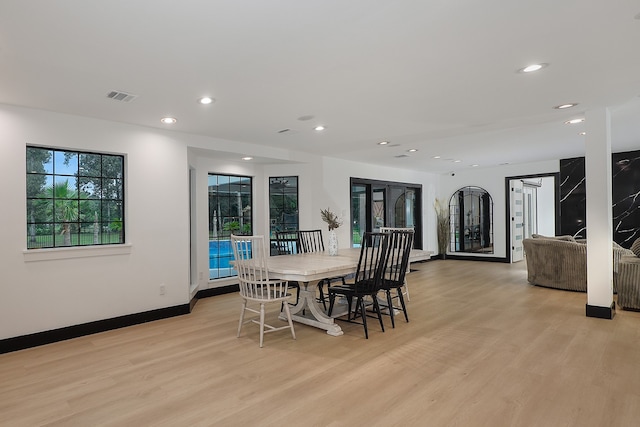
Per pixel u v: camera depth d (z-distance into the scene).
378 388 2.53
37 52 2.33
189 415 2.23
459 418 2.15
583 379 2.62
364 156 6.82
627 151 6.79
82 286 3.77
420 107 3.71
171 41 2.22
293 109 3.70
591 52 2.50
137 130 4.22
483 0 1.85
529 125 4.59
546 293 5.47
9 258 3.36
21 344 3.39
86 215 3.95
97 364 3.01
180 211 4.55
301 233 5.26
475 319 4.15
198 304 5.07
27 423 2.17
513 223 8.76
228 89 3.09
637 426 2.05
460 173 9.49
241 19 1.99
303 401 2.37
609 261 4.04
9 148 3.38
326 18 1.99
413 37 2.23
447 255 9.69
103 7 1.84
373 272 4.05
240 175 6.10
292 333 3.57
